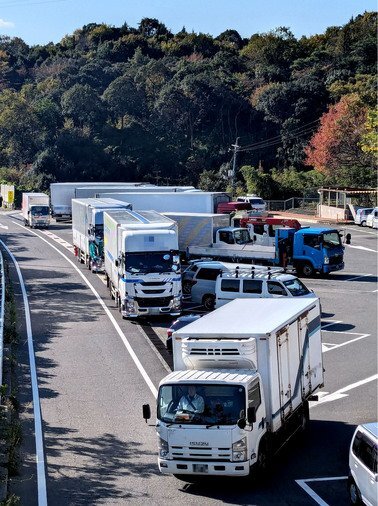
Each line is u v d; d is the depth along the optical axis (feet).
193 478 52.65
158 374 80.38
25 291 130.21
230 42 647.15
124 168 409.69
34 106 430.61
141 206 173.88
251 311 61.87
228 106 448.65
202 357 52.37
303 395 60.39
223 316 60.03
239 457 48.88
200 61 525.34
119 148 416.05
